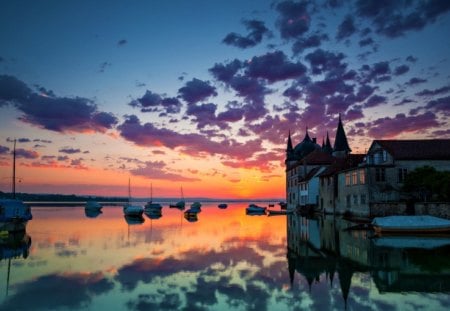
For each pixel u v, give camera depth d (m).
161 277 21.27
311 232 44.34
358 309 15.62
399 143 57.69
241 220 71.06
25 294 18.00
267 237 40.00
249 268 23.58
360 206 56.34
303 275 21.64
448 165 54.12
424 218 39.38
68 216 87.31
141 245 34.19
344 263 24.88
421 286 19.11
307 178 82.81
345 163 67.31
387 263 24.64
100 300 17.00
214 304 16.38
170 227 54.38
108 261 26.20
